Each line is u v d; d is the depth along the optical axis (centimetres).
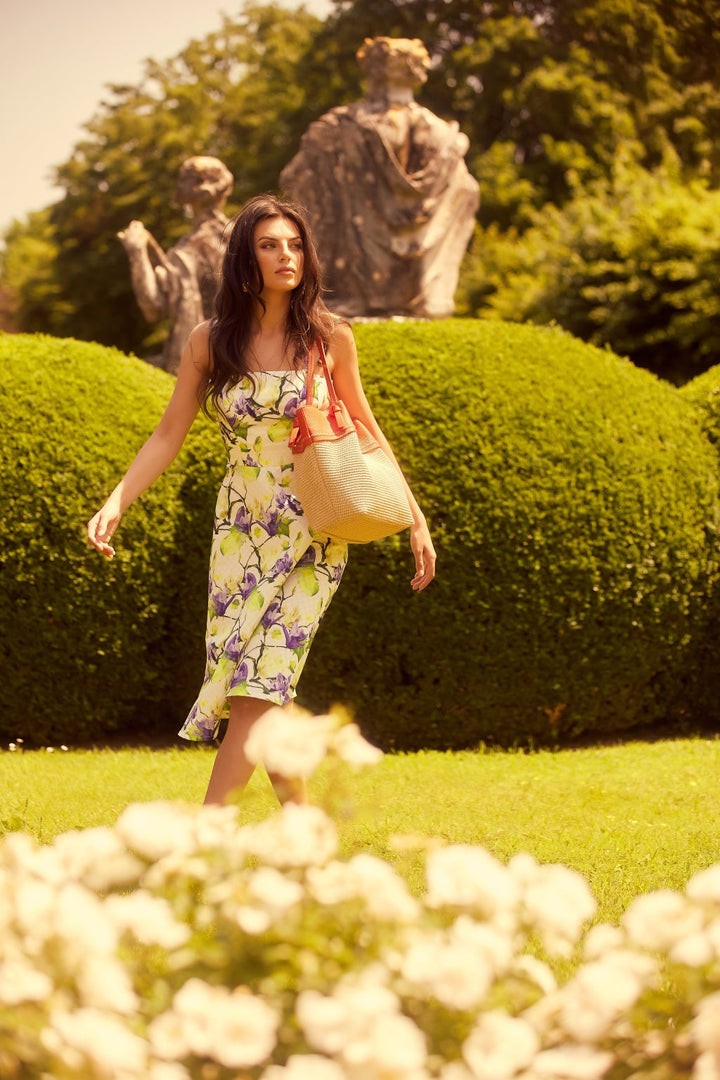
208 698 325
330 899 159
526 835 405
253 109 2953
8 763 555
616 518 599
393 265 980
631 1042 150
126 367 647
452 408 601
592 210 1595
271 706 318
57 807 439
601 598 597
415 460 593
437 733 605
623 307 1435
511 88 2427
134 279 1038
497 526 587
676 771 535
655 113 2302
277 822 174
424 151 991
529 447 598
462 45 2586
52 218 3003
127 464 604
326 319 346
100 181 2977
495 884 162
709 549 625
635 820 434
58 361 623
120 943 162
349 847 372
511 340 634
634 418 621
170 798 463
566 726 615
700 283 1374
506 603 590
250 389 331
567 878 169
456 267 1011
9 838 175
